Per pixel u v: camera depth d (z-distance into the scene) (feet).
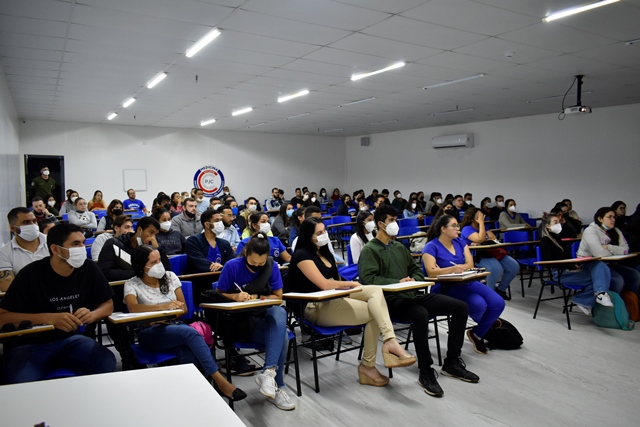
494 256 17.97
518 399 9.91
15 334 7.11
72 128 39.14
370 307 10.35
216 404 3.91
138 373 4.58
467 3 12.72
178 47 16.94
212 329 10.09
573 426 8.78
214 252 13.35
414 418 9.09
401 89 24.84
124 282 10.67
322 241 11.14
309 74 21.33
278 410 9.37
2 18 13.80
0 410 3.75
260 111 33.19
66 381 4.38
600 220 15.85
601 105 29.17
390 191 48.16
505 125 36.42
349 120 38.24
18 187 31.81
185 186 44.60
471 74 21.21
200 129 45.03
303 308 10.16
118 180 41.32
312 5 12.91
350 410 9.41
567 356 12.39
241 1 12.60
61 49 17.06
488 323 12.32
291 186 50.65
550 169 33.22
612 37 15.66
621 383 10.69
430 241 13.21
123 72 20.81
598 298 14.51
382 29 14.87
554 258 15.97
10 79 22.06
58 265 8.25
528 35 15.44
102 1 12.55
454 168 40.88
